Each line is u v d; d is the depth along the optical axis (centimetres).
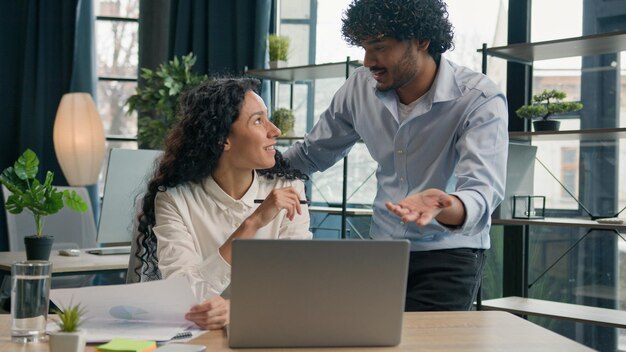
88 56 556
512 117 393
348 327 149
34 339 151
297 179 232
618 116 363
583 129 347
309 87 489
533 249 392
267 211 193
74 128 519
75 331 139
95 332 157
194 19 525
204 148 211
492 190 204
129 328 162
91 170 526
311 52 492
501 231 398
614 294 364
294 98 496
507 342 155
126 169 326
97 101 563
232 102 211
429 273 228
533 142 387
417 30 217
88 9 557
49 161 550
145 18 562
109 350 142
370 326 150
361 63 405
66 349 137
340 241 146
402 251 148
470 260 229
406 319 179
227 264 188
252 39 509
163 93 485
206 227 212
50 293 155
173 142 216
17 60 556
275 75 456
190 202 214
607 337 369
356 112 249
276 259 144
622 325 296
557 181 379
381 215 244
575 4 377
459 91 225
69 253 345
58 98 551
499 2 403
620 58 361
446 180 232
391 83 223
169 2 548
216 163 216
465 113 223
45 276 153
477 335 162
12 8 555
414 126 231
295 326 147
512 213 336
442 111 227
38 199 312
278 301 146
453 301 224
